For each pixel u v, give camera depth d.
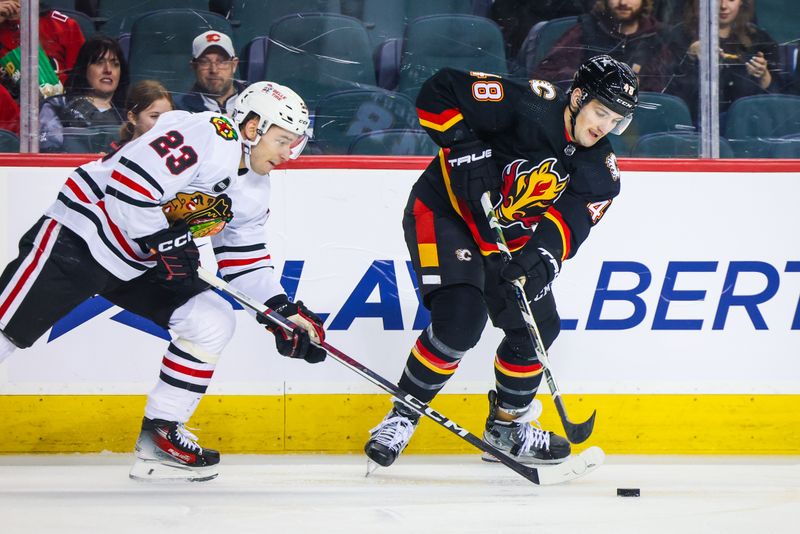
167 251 10.35
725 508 10.09
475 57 14.01
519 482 11.40
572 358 13.12
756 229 13.12
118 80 13.41
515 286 10.77
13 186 12.69
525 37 14.02
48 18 13.19
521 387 12.05
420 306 13.06
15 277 10.53
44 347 12.75
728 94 13.88
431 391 11.50
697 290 13.12
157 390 11.28
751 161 13.09
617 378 13.13
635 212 13.08
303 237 12.94
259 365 12.91
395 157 12.96
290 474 11.75
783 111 13.87
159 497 10.50
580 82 10.62
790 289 13.16
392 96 13.96
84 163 12.75
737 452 13.20
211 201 10.76
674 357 13.13
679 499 10.52
